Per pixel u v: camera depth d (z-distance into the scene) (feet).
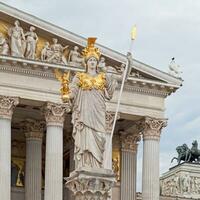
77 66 229.04
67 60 236.43
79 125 71.10
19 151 274.36
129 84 245.24
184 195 330.95
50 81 234.99
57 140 232.32
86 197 68.74
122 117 248.73
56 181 229.04
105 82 72.28
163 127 251.19
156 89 250.78
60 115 233.76
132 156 270.05
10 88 229.45
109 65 240.32
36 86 233.14
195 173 336.49
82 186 68.85
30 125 255.09
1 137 225.76
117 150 270.87
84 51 73.92
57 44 236.63
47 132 233.76
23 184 271.28
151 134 248.73
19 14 231.91
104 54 237.04
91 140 70.54
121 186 266.16
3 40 230.27
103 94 72.13
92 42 73.87
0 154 224.33
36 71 233.14
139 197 276.62
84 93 71.46
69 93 71.87
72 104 72.38
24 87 231.50
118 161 269.85
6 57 226.79
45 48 234.99
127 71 75.97
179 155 351.67
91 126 70.74
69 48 239.09
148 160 246.47
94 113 71.10
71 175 70.64
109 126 235.61
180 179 334.65
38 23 234.38
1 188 221.66
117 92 239.30
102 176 68.80
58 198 228.43
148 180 244.63
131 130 266.98
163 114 250.78
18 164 272.92
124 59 239.09
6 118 228.02
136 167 270.67
